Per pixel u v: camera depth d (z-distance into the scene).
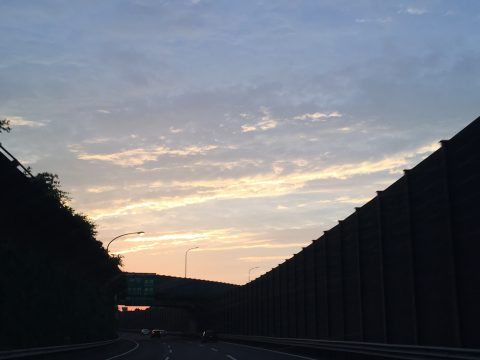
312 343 32.59
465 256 20.30
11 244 28.77
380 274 28.47
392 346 20.78
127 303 90.88
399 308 26.00
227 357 31.67
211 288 109.56
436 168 22.61
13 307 27.62
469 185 20.20
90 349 39.75
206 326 107.25
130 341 73.44
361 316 31.22
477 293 19.50
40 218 31.55
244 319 73.38
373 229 30.08
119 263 68.81
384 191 28.22
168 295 105.50
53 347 27.77
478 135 19.78
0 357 20.36
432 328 22.55
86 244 44.50
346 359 27.42
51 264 35.84
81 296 43.97
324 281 39.25
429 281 22.95
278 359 29.34
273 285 56.31
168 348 46.78
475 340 19.52
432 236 22.83
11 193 27.30
